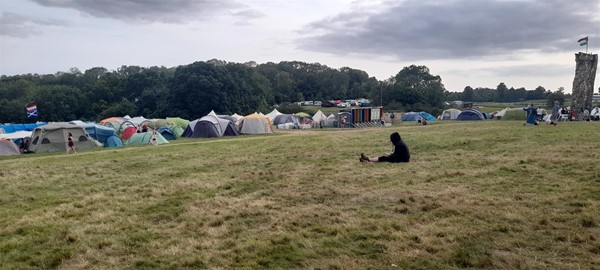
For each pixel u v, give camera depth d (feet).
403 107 352.90
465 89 596.70
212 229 24.07
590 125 96.68
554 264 17.30
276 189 34.81
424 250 19.51
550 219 22.85
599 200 26.21
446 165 43.37
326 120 212.64
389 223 23.63
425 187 32.81
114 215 27.99
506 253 18.63
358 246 20.47
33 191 38.58
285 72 503.61
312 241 21.26
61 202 33.06
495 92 595.06
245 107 305.12
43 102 333.01
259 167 48.75
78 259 20.07
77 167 55.88
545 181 32.89
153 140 114.83
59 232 24.20
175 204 30.68
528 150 52.13
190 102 285.84
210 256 19.71
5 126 158.30
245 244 21.13
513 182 33.12
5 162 78.23
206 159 59.52
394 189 32.48
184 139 133.18
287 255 19.56
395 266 17.87
